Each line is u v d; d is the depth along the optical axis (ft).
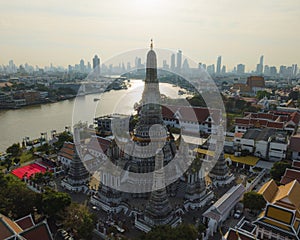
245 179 315.17
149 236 177.78
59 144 401.08
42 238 172.76
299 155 359.66
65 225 207.72
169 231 181.27
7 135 516.32
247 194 242.58
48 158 364.17
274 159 369.91
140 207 237.86
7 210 221.25
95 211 246.06
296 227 194.18
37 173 298.56
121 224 221.66
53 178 316.81
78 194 279.28
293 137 374.63
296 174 275.59
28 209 224.33
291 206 210.59
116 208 241.14
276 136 385.70
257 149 379.14
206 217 229.04
